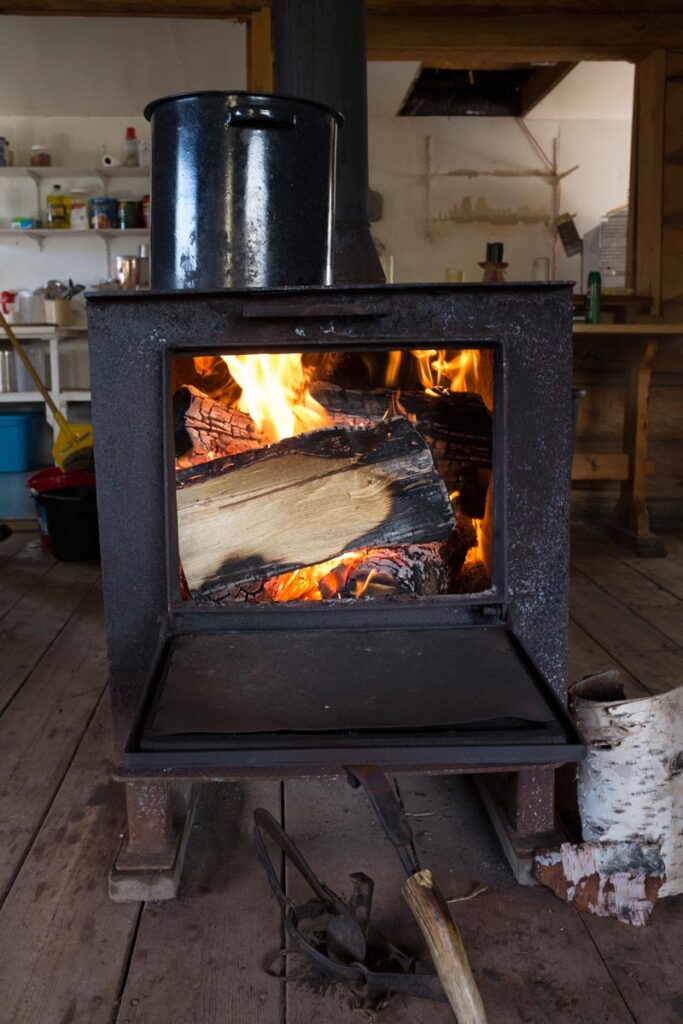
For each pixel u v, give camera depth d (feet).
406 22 11.33
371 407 5.08
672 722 4.18
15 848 4.77
